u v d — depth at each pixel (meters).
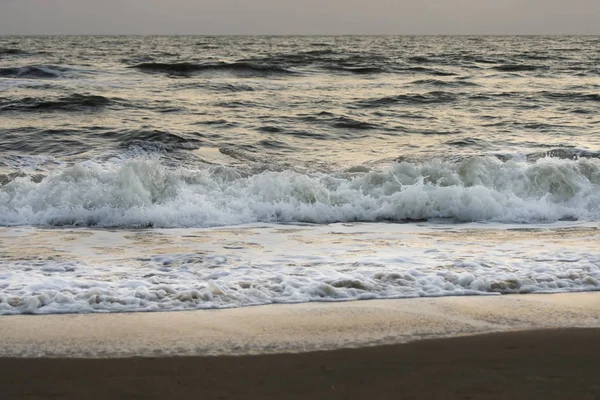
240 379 3.71
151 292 5.28
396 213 9.35
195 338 4.39
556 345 4.28
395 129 18.33
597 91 27.38
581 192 10.05
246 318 4.81
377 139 16.86
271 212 9.13
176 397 3.46
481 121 19.97
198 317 4.82
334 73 32.78
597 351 4.18
